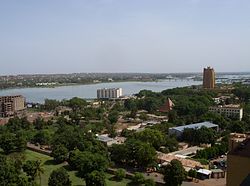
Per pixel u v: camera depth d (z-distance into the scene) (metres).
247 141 158.62
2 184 194.38
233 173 150.38
